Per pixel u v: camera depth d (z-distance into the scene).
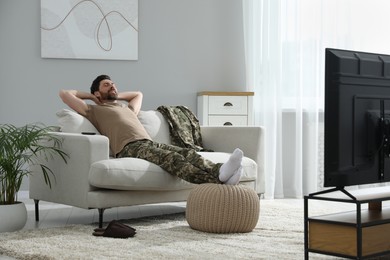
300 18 6.28
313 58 6.28
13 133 4.02
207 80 6.52
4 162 4.00
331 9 6.29
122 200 4.14
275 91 6.26
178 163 4.23
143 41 6.34
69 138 4.21
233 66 6.57
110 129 4.68
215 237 3.71
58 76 6.10
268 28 6.29
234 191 3.88
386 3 6.36
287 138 6.41
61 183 4.27
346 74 2.78
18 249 3.28
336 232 2.76
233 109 6.11
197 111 6.47
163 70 6.40
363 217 2.85
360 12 6.34
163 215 4.72
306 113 6.32
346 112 2.78
